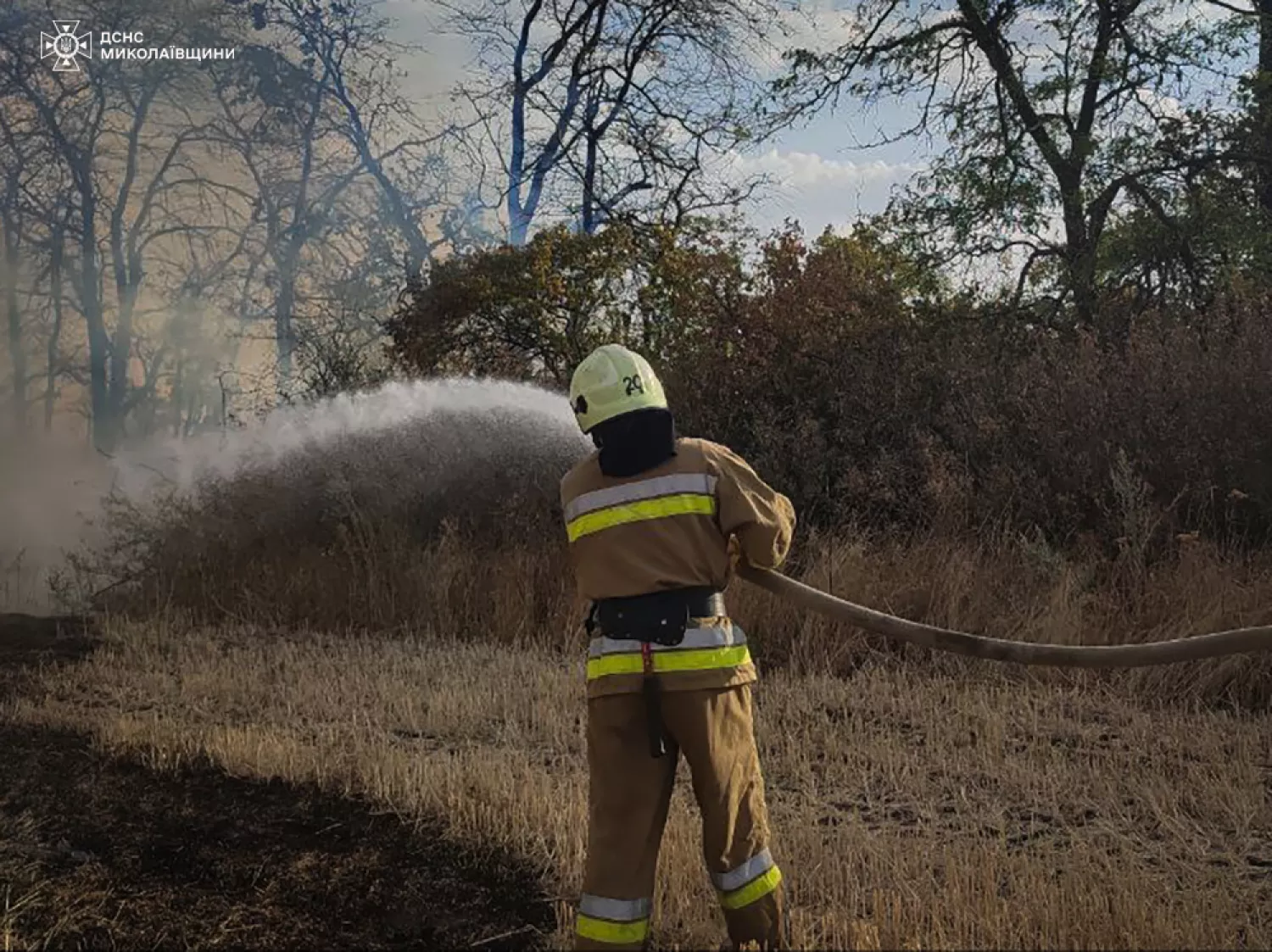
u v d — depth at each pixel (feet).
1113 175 49.39
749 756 12.26
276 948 14.17
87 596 35.37
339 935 14.46
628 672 11.96
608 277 45.96
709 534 12.34
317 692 24.54
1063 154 50.55
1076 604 25.93
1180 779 18.62
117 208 67.67
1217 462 30.58
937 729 21.31
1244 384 30.94
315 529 35.63
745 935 12.11
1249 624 24.43
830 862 15.23
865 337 38.63
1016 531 31.04
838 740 20.88
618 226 47.14
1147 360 33.14
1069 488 31.78
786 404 37.70
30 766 20.24
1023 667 24.73
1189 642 11.89
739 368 38.29
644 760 12.00
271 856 16.61
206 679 25.57
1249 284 42.63
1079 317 47.09
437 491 35.86
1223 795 17.70
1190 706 23.09
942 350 38.63
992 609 27.12
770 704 23.15
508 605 30.40
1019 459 33.24
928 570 28.71
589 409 12.61
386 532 33.71
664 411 12.61
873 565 28.91
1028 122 50.80
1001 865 15.21
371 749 20.18
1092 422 32.22
